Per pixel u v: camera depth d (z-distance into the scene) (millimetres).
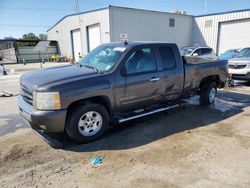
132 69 4391
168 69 4980
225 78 6734
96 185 2824
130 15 21219
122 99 4301
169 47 5070
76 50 29109
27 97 3943
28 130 4633
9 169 3189
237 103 6656
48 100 3521
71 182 2891
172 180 2906
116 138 4207
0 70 18859
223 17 23078
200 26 25547
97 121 4082
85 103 3939
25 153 3637
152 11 22625
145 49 4637
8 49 41344
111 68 4195
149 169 3164
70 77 3865
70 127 3809
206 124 4902
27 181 2916
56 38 34469
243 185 2803
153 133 4430
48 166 3264
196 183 2844
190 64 5555
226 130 4555
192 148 3781
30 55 36031
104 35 21312
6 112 5965
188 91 5637
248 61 9148
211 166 3230
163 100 5109
